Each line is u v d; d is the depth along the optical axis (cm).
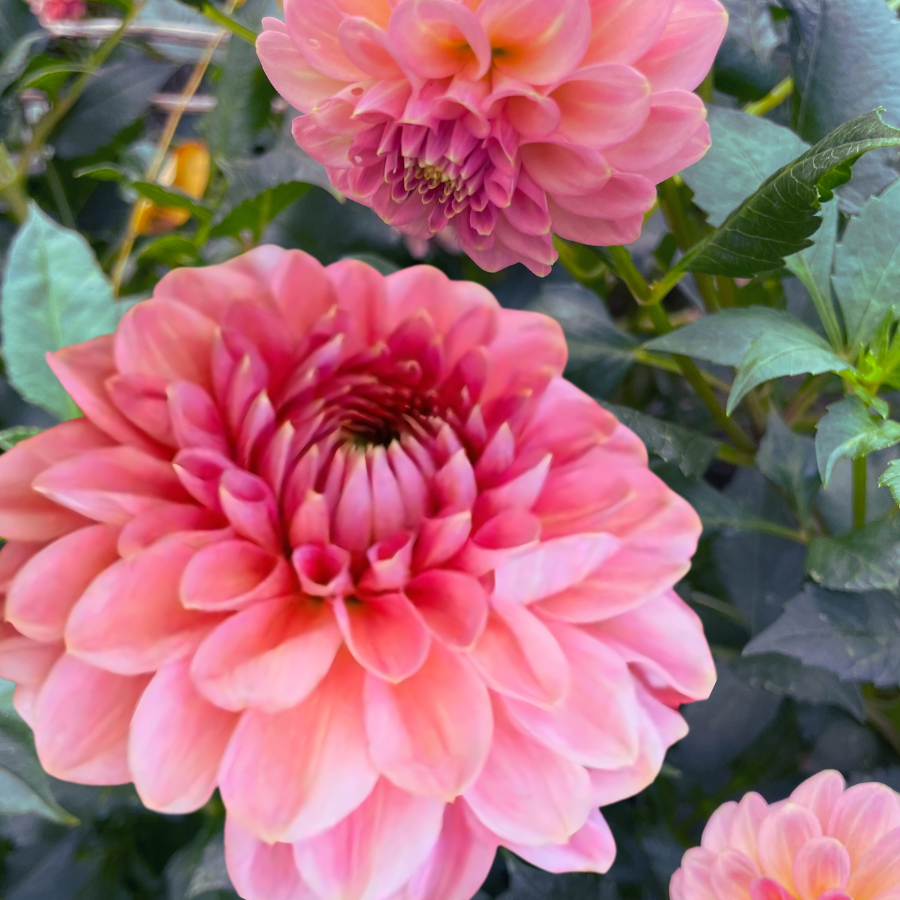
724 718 34
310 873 20
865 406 25
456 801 22
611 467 22
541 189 24
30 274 25
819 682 31
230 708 19
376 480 21
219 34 40
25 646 21
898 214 27
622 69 22
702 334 26
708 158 28
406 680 21
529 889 30
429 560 22
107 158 42
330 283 23
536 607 22
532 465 22
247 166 32
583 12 21
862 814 26
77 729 20
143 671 20
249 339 22
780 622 28
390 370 22
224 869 26
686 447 30
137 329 21
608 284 42
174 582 20
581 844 22
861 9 30
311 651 20
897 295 27
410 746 20
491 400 23
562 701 21
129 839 33
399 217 25
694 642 22
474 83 22
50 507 21
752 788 35
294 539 21
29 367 25
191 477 20
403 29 21
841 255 27
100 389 21
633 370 43
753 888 25
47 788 24
